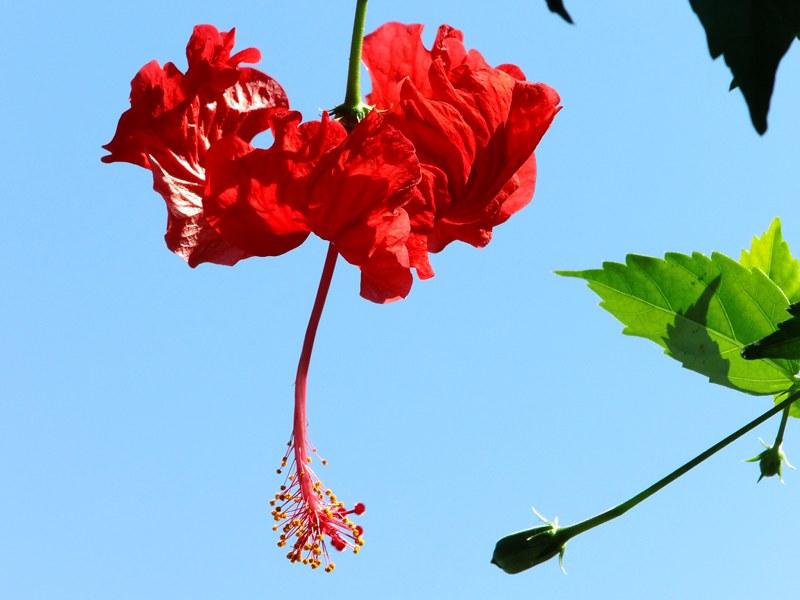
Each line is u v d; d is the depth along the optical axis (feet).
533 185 2.63
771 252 2.59
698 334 2.56
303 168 2.40
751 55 1.86
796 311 2.41
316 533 2.47
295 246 2.46
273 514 2.48
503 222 2.62
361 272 2.44
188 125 2.48
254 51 2.52
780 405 2.47
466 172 2.48
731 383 2.55
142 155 2.49
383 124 2.39
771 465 2.52
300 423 2.48
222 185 2.42
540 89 2.48
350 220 2.41
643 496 2.48
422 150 2.47
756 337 2.55
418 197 2.45
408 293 2.41
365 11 2.48
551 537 2.48
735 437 2.47
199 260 2.48
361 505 2.50
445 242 2.60
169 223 2.47
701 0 1.88
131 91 2.48
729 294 2.55
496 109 2.48
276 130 2.40
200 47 2.48
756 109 1.86
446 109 2.46
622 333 2.58
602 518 2.49
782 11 1.85
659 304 2.57
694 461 2.48
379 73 2.57
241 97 2.51
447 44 2.54
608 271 2.57
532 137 2.50
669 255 2.56
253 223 2.44
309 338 2.48
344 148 2.39
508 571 2.49
